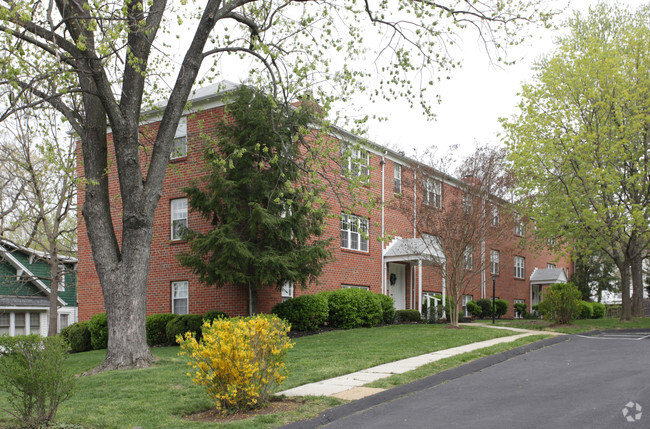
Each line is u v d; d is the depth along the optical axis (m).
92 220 13.33
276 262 16.81
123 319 12.90
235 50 14.24
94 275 23.42
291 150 16.50
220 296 20.20
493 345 14.07
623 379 9.59
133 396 9.38
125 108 13.20
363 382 9.81
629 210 22.53
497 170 19.50
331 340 16.34
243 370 8.01
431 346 14.05
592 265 39.00
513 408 7.93
